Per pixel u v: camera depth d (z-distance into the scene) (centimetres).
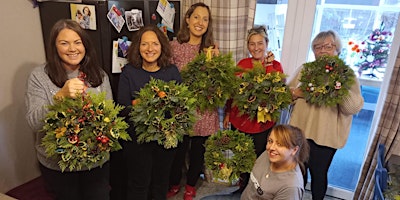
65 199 161
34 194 206
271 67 208
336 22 227
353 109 181
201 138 222
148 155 191
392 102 197
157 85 174
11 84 203
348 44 228
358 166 252
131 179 198
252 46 211
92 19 185
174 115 174
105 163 165
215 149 187
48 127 133
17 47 201
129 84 184
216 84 196
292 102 204
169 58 194
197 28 210
